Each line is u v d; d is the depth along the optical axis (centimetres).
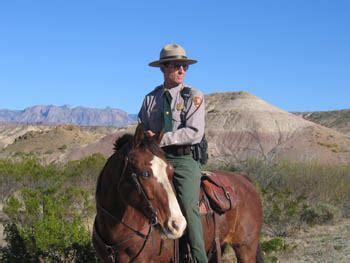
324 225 1390
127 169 464
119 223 482
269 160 1836
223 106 8644
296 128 6869
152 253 490
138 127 463
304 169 1856
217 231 554
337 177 1852
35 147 8075
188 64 539
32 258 757
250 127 6938
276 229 1277
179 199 508
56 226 761
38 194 1252
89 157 2252
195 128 516
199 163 530
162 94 534
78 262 758
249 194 619
